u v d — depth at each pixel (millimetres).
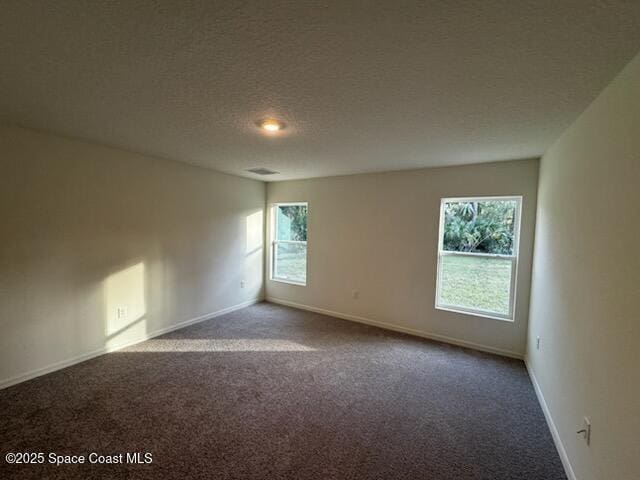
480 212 3523
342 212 4422
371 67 1427
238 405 2322
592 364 1512
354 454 1848
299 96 1763
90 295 3000
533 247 3135
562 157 2227
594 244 1562
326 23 1114
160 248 3641
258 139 2641
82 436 1943
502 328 3324
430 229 3721
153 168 3500
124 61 1422
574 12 1021
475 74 1464
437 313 3705
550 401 2184
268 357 3170
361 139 2564
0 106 1998
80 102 1905
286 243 5148
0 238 2400
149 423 2086
